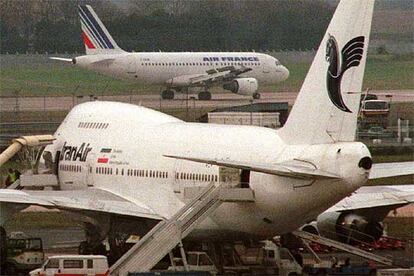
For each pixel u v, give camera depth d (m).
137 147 192.75
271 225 167.00
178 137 185.12
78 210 180.00
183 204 180.25
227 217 170.25
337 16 160.62
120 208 181.38
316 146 160.62
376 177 179.75
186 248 183.25
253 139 170.50
